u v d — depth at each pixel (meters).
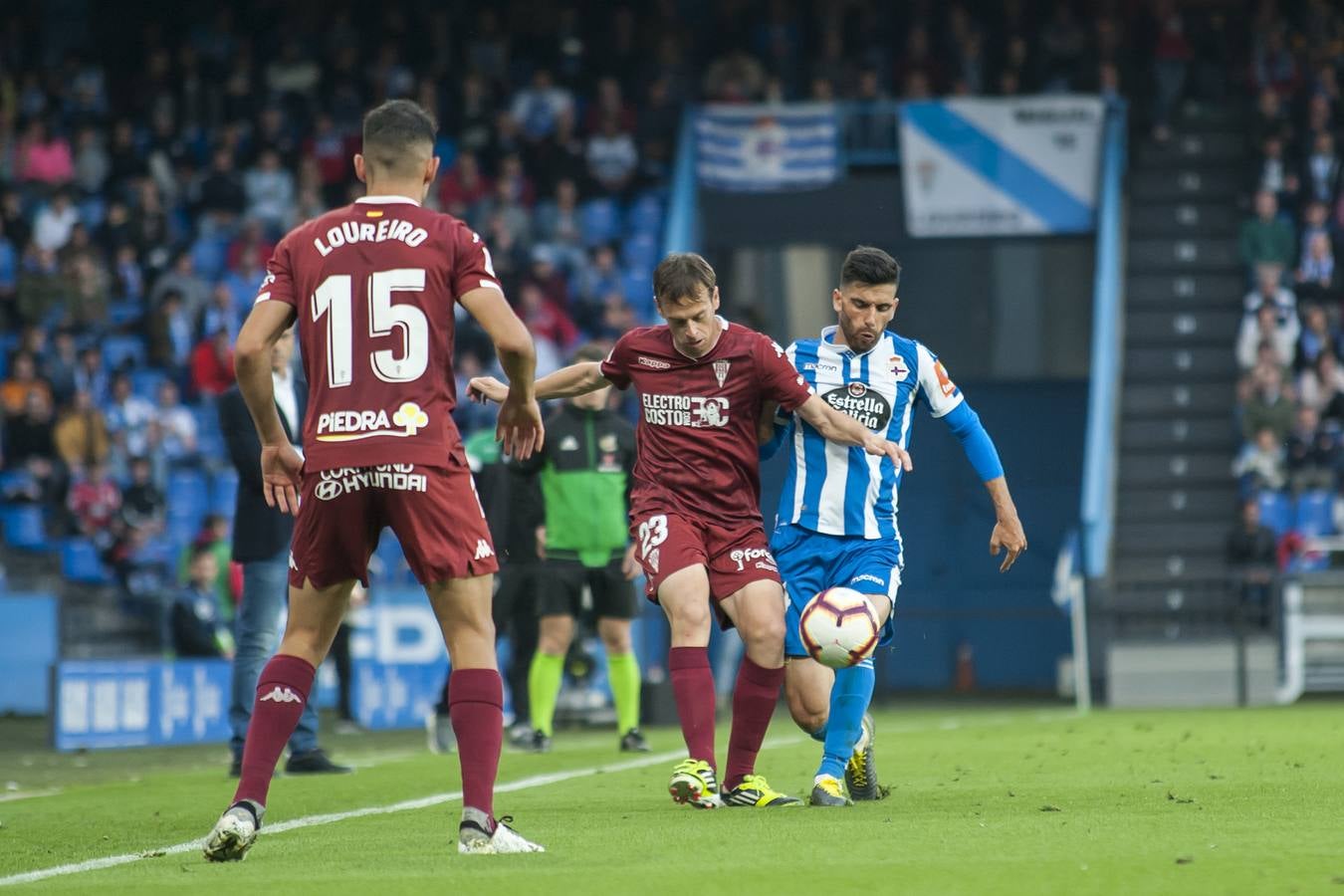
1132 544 71.44
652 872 15.59
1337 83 83.06
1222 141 80.88
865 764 23.16
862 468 22.83
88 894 15.01
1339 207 77.25
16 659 58.34
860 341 23.03
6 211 77.81
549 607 36.38
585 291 78.69
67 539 65.31
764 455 23.28
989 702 66.44
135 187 79.75
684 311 21.84
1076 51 82.31
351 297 17.41
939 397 23.22
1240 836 18.08
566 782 28.22
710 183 78.06
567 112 83.19
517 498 38.66
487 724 17.47
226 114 84.94
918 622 81.31
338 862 17.06
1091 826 19.17
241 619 30.73
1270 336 72.56
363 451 17.22
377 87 87.00
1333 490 69.12
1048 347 81.06
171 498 67.75
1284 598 62.59
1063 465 81.06
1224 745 33.66
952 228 76.75
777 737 40.06
